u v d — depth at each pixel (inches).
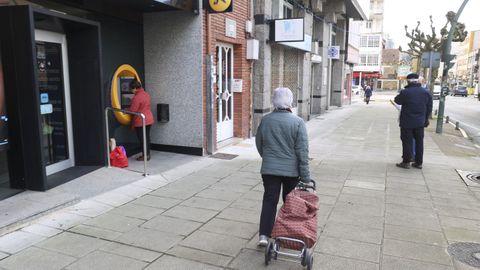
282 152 154.7
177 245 165.2
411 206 218.7
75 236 171.0
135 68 329.1
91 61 256.2
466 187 257.6
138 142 334.6
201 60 319.6
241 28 389.4
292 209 143.4
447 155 369.4
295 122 153.6
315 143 426.9
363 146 409.1
